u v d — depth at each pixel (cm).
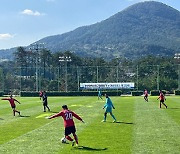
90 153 1631
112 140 1959
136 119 3023
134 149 1705
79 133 2233
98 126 2575
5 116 3419
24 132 2306
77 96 9375
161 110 3972
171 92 10900
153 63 15788
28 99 7319
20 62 17150
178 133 2200
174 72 13400
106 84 11069
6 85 12988
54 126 2594
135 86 12038
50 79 14112
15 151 1692
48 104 5375
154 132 2247
